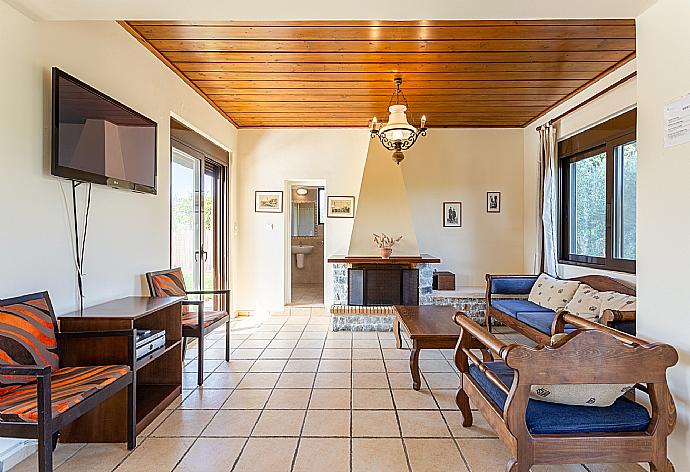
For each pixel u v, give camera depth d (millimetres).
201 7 2326
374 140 6250
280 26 3297
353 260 5777
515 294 5402
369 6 2330
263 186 6426
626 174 4207
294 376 3760
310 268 9242
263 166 6422
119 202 3281
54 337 2391
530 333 4051
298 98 5074
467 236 6449
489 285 5324
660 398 1902
